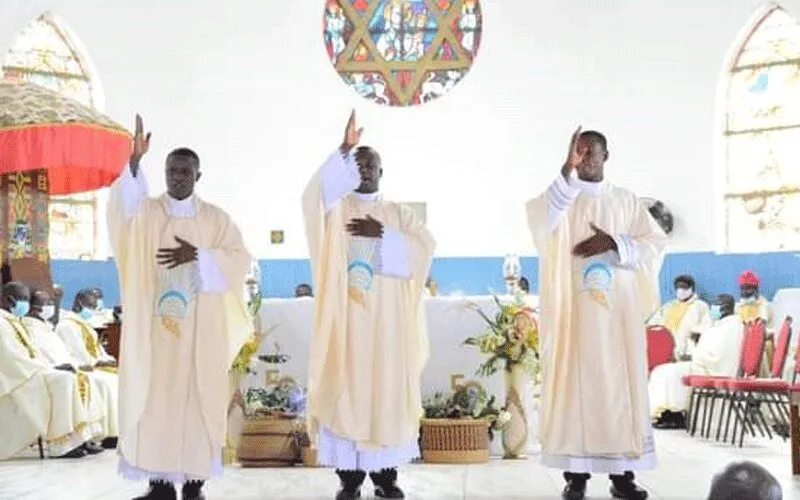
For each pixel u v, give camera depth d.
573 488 5.63
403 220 5.91
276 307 7.86
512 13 14.44
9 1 13.86
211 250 5.52
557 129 14.35
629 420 5.57
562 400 5.62
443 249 14.29
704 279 13.80
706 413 10.32
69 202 14.24
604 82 14.28
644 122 14.19
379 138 14.48
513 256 9.20
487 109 14.42
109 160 10.90
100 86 14.41
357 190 5.85
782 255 13.52
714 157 14.06
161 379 5.42
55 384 8.45
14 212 10.94
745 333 9.48
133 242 5.41
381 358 5.69
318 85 14.52
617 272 5.63
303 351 7.85
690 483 6.35
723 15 14.03
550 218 5.62
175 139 14.43
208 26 14.52
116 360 10.45
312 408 5.66
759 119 13.94
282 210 14.42
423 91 14.52
